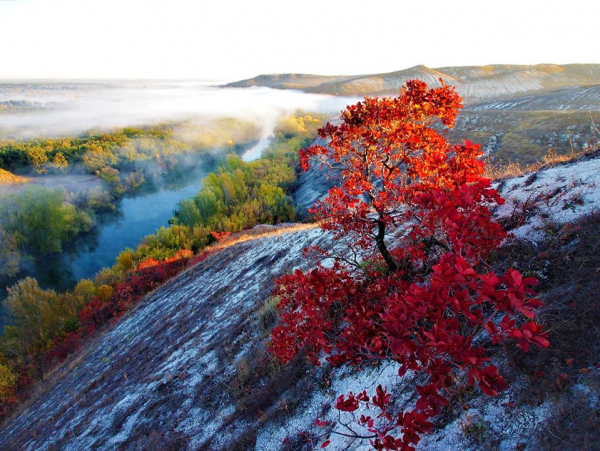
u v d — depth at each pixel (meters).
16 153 115.88
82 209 92.50
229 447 6.62
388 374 5.39
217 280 20.20
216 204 71.56
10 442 16.66
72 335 33.28
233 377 8.92
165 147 145.12
